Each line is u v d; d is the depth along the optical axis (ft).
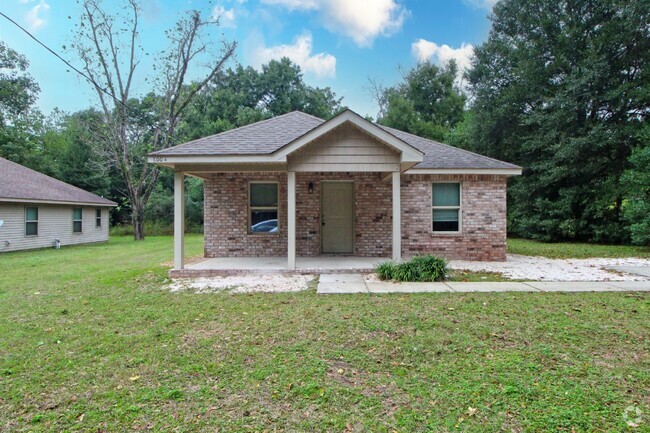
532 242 57.11
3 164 59.88
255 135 31.65
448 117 105.70
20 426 8.81
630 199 45.44
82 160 91.56
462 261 34.81
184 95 72.95
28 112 103.60
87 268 32.71
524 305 18.35
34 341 14.29
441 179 35.42
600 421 8.62
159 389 10.46
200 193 97.04
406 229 35.55
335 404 9.59
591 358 12.05
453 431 8.39
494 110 63.00
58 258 40.88
